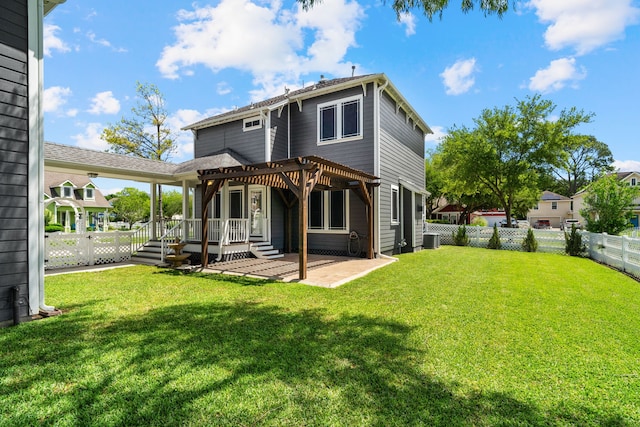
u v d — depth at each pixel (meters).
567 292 5.75
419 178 15.65
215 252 9.57
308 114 11.92
